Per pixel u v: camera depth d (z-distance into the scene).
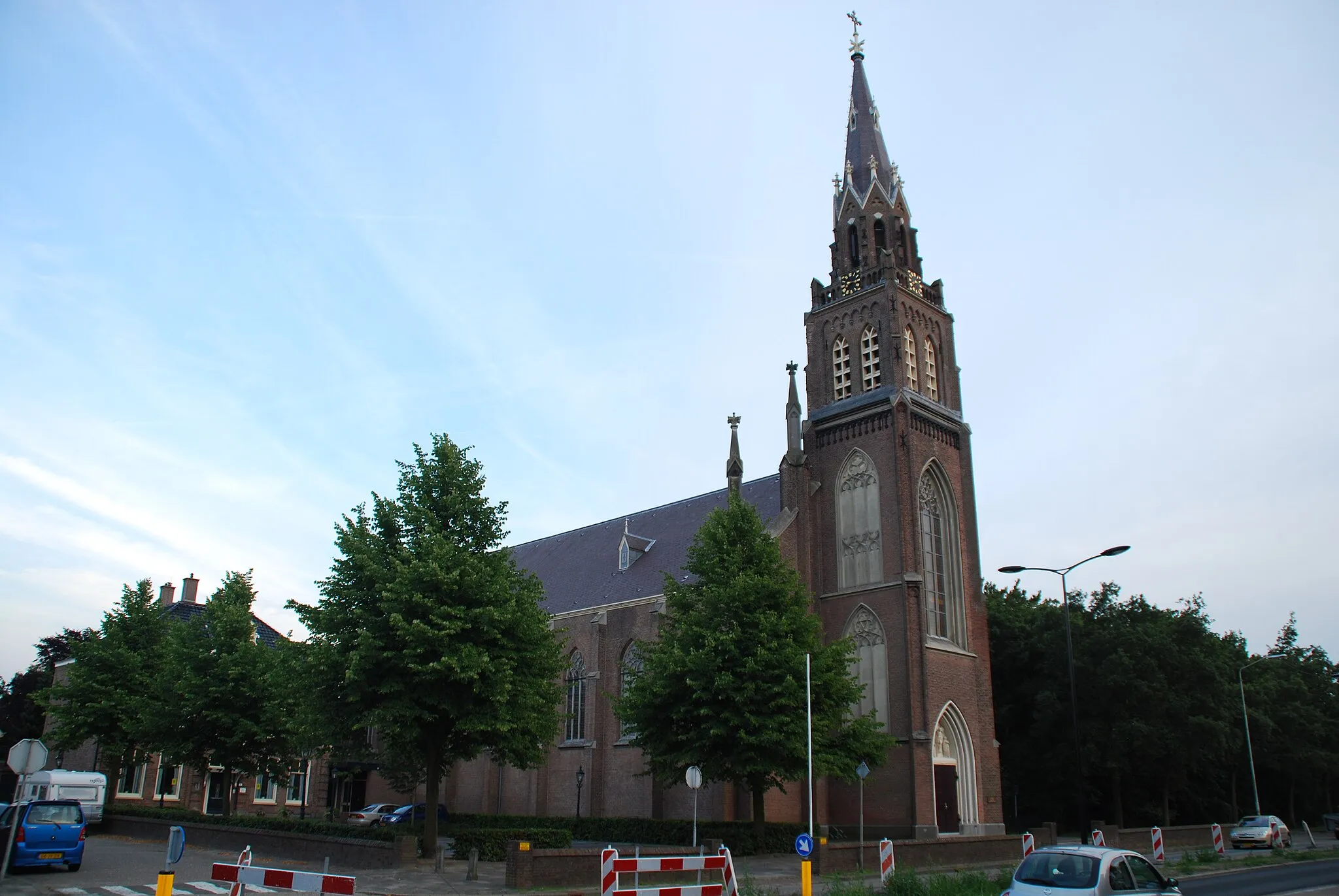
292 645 37.69
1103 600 69.44
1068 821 72.94
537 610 38.75
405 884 28.80
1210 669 64.94
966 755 53.53
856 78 67.62
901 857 36.00
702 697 39.81
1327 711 92.19
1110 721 64.56
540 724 37.78
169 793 70.44
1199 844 54.75
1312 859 46.62
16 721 87.06
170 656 51.84
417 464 38.78
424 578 34.97
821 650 41.62
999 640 74.31
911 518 54.44
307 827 38.97
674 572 60.94
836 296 62.53
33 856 31.64
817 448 60.19
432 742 36.75
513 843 28.14
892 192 63.22
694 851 34.66
